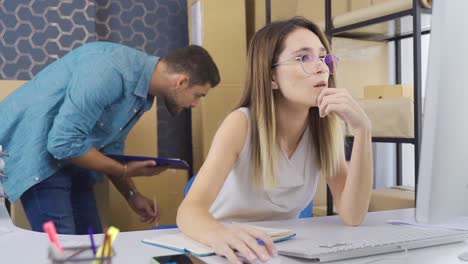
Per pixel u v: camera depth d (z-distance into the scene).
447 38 0.68
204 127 2.76
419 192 0.72
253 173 1.20
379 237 0.94
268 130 1.18
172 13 3.04
